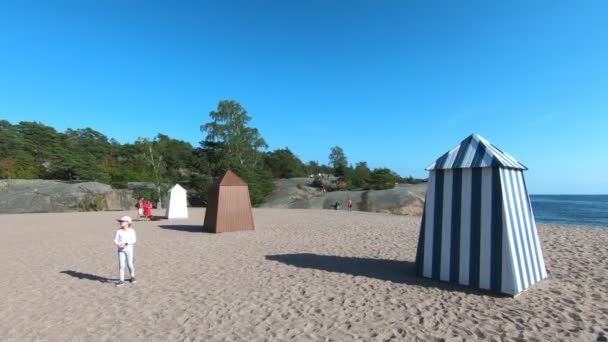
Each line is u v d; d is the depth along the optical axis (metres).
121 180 52.44
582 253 10.29
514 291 6.27
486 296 6.38
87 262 10.59
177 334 5.18
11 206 34.28
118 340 5.05
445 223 7.33
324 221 22.22
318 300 6.53
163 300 6.81
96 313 6.21
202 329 5.34
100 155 65.75
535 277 7.03
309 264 9.59
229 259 10.50
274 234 15.91
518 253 6.60
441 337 4.76
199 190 45.81
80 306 6.61
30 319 6.00
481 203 6.78
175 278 8.47
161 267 9.69
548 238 13.30
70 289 7.76
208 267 9.52
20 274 9.31
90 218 26.34
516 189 7.00
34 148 59.06
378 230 17.03
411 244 12.62
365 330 5.09
